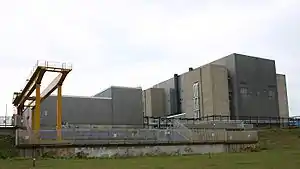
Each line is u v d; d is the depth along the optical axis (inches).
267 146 1772.9
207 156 1301.7
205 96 2878.9
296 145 1764.3
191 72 3056.1
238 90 2942.9
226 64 3051.2
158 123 2561.5
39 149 1269.7
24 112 2316.7
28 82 1724.9
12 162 1036.5
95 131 1389.0
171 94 3225.9
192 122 2527.1
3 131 1855.3
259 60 3132.4
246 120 2896.2
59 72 1566.2
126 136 1430.9
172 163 1007.6
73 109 2315.5
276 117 3100.4
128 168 872.3
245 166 894.4
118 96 2488.9
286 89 3572.8
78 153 1311.5
